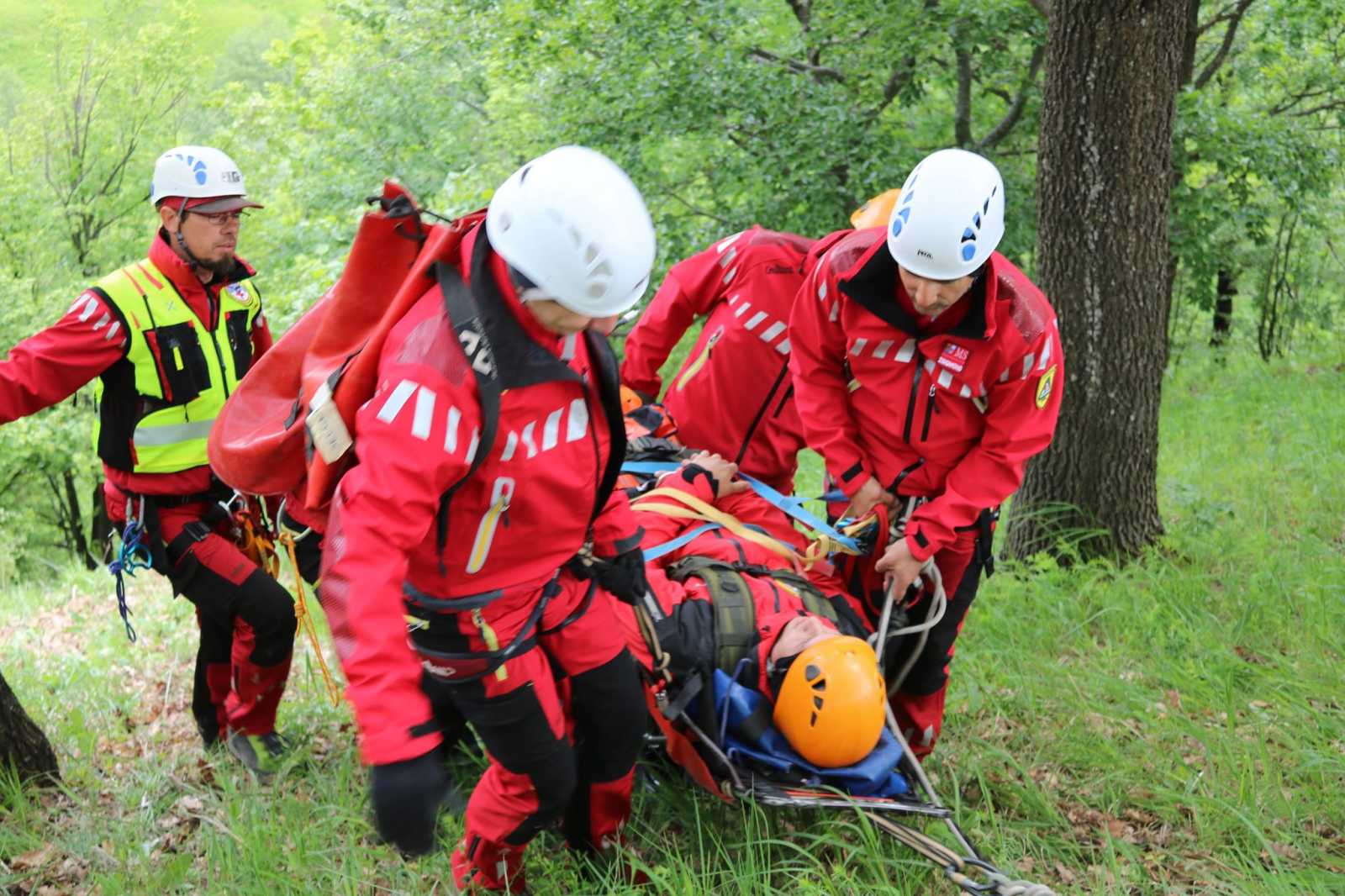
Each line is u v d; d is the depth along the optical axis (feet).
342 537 7.55
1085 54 17.92
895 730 11.34
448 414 7.80
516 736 9.63
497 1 39.73
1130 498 19.19
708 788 11.43
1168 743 13.64
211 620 13.91
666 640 11.22
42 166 68.69
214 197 12.80
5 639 20.22
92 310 12.49
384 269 8.80
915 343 11.79
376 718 7.20
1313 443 26.30
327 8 55.67
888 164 34.12
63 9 68.33
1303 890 10.71
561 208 7.84
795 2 39.70
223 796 13.12
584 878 11.19
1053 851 11.74
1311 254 46.70
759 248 14.42
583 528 9.46
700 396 14.79
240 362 13.52
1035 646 16.40
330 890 11.23
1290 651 15.75
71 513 72.79
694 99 34.78
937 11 33.88
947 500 11.89
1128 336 18.71
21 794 12.76
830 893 10.53
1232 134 35.40
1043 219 18.99
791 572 12.54
